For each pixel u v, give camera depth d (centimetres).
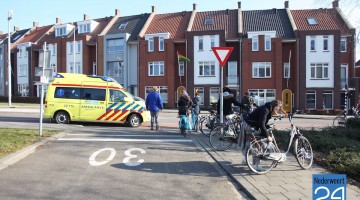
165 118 2361
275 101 723
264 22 3956
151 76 4047
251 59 3747
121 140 1145
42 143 1016
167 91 3969
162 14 4512
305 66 3650
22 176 668
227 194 581
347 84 3228
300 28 3766
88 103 1664
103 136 1239
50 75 1180
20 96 4891
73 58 4575
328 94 3647
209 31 3825
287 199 534
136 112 1669
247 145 732
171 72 3947
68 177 668
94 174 695
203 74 3859
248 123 745
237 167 760
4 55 5288
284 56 3791
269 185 614
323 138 1013
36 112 2406
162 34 3994
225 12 4191
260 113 721
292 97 3747
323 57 3631
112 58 4269
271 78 3716
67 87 1675
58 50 4697
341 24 3734
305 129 1300
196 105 1453
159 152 946
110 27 4588
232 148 1009
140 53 4088
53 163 782
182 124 1304
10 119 1845
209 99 3841
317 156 849
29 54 4981
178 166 783
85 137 1198
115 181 646
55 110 1662
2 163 742
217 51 1123
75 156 862
